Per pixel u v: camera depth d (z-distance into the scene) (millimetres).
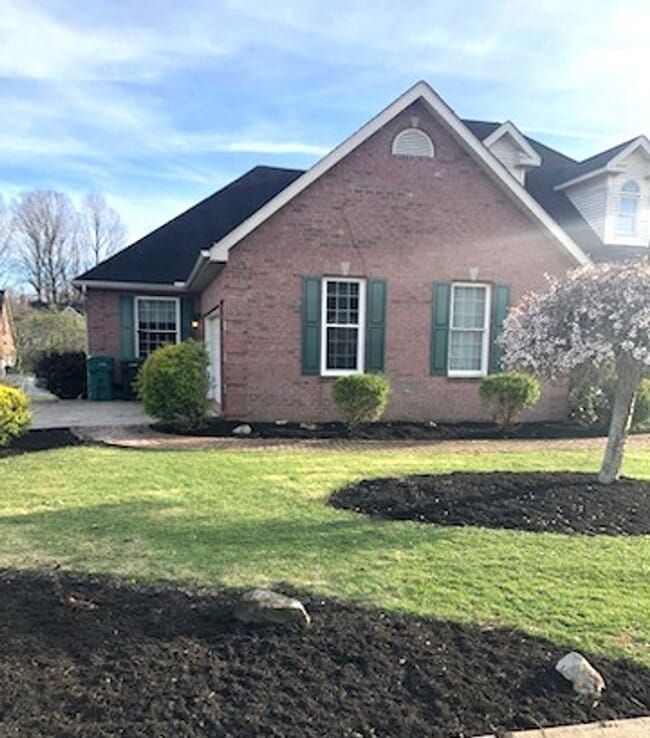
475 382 11609
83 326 23438
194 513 5148
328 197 10688
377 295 11023
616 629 3154
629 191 13898
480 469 7113
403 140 10875
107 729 2258
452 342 11555
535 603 3449
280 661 2756
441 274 11227
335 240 10781
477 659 2814
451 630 3100
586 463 7645
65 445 8430
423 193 11023
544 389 11539
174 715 2348
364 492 5871
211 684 2564
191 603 3355
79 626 3043
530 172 16109
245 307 10547
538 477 6344
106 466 7004
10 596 3396
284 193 10414
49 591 3473
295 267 10664
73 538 4465
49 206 43656
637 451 8719
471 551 4305
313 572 3855
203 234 16781
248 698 2473
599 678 2637
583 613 3334
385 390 10039
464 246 11258
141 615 3189
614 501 5500
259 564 3977
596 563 4109
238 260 10461
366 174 10781
